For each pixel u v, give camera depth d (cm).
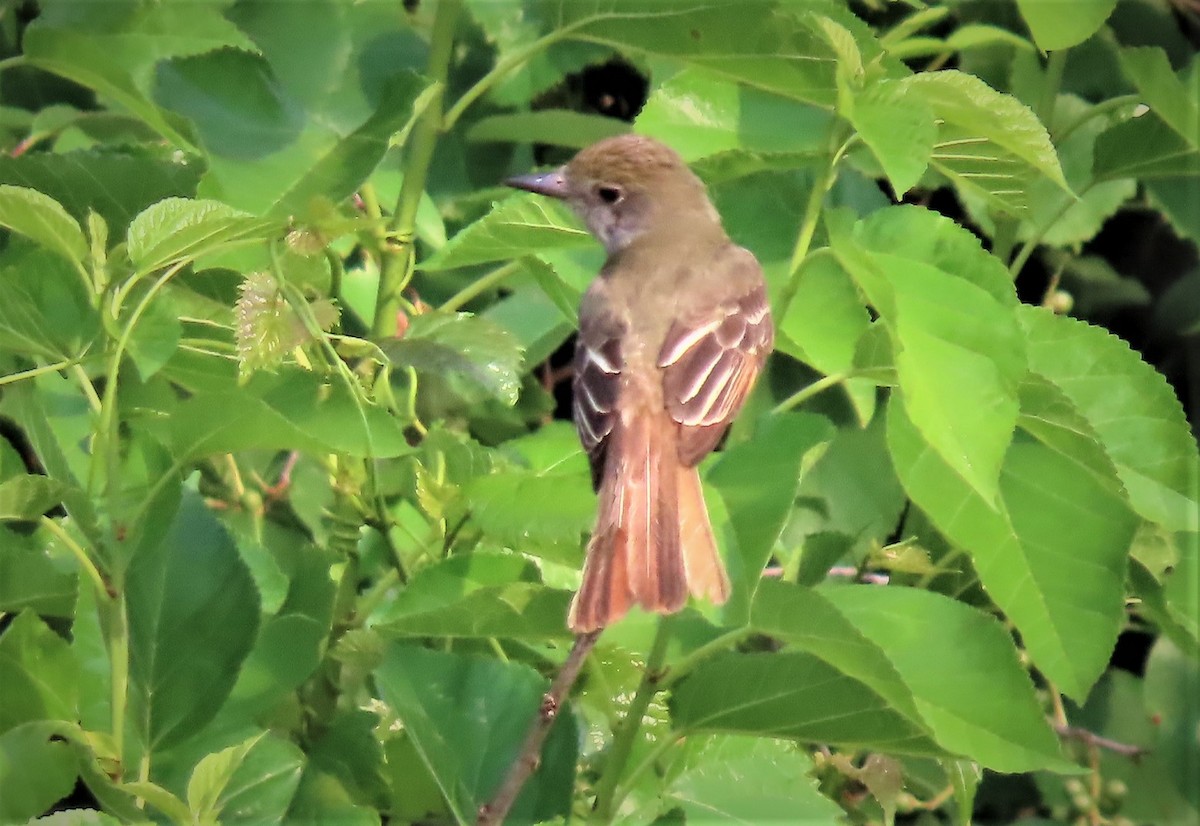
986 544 854
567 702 823
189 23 893
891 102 763
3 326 778
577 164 1023
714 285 952
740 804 816
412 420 924
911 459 838
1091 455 817
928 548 1065
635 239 998
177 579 823
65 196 893
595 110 1289
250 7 1105
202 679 813
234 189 848
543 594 764
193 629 818
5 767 746
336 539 885
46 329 787
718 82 900
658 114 897
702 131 897
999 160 838
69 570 891
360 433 760
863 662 719
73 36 867
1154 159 1002
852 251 747
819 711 770
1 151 908
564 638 800
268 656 867
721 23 825
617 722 822
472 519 834
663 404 898
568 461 931
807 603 716
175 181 892
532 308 1095
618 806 773
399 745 868
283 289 756
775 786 823
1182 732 1145
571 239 868
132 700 811
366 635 852
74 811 721
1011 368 733
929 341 738
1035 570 853
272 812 824
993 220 1095
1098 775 1098
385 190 1052
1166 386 896
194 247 754
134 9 893
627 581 746
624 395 896
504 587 758
